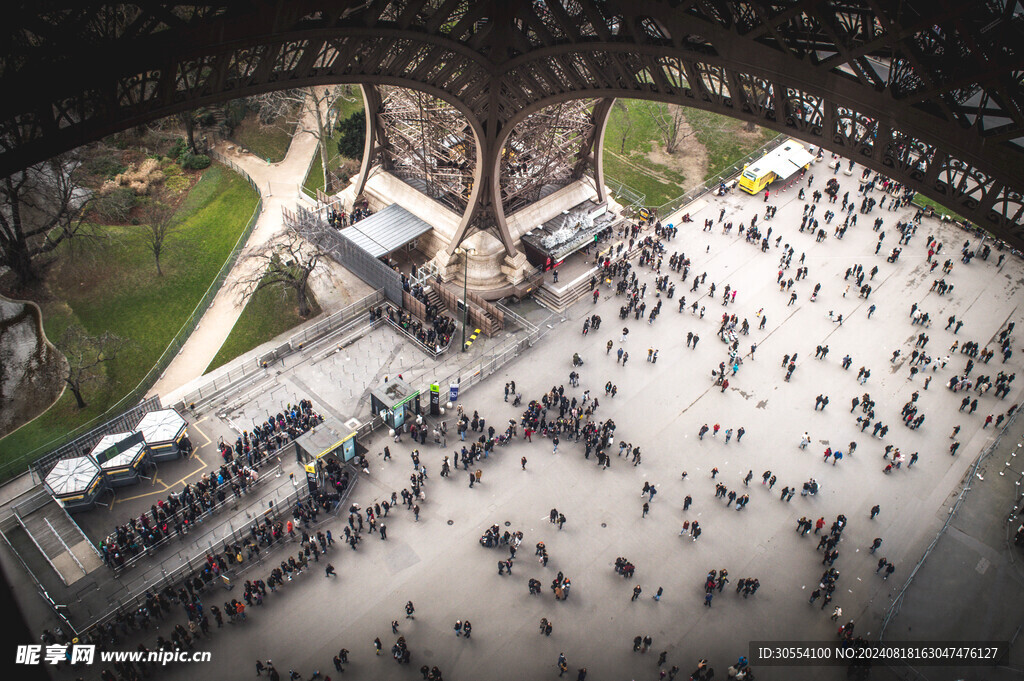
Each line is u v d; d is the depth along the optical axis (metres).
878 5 32.22
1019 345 78.94
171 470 62.34
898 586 58.00
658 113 110.69
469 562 57.81
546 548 58.97
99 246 82.00
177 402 67.44
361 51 51.78
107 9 37.50
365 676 50.62
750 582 56.16
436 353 74.00
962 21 30.02
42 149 36.84
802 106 41.44
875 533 61.59
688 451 67.00
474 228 81.06
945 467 67.12
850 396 72.88
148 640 52.00
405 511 60.88
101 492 59.81
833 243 91.25
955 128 33.69
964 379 74.25
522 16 55.22
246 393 69.31
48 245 77.06
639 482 64.31
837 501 63.78
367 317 78.06
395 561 57.53
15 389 68.12
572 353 75.75
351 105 109.00
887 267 88.00
